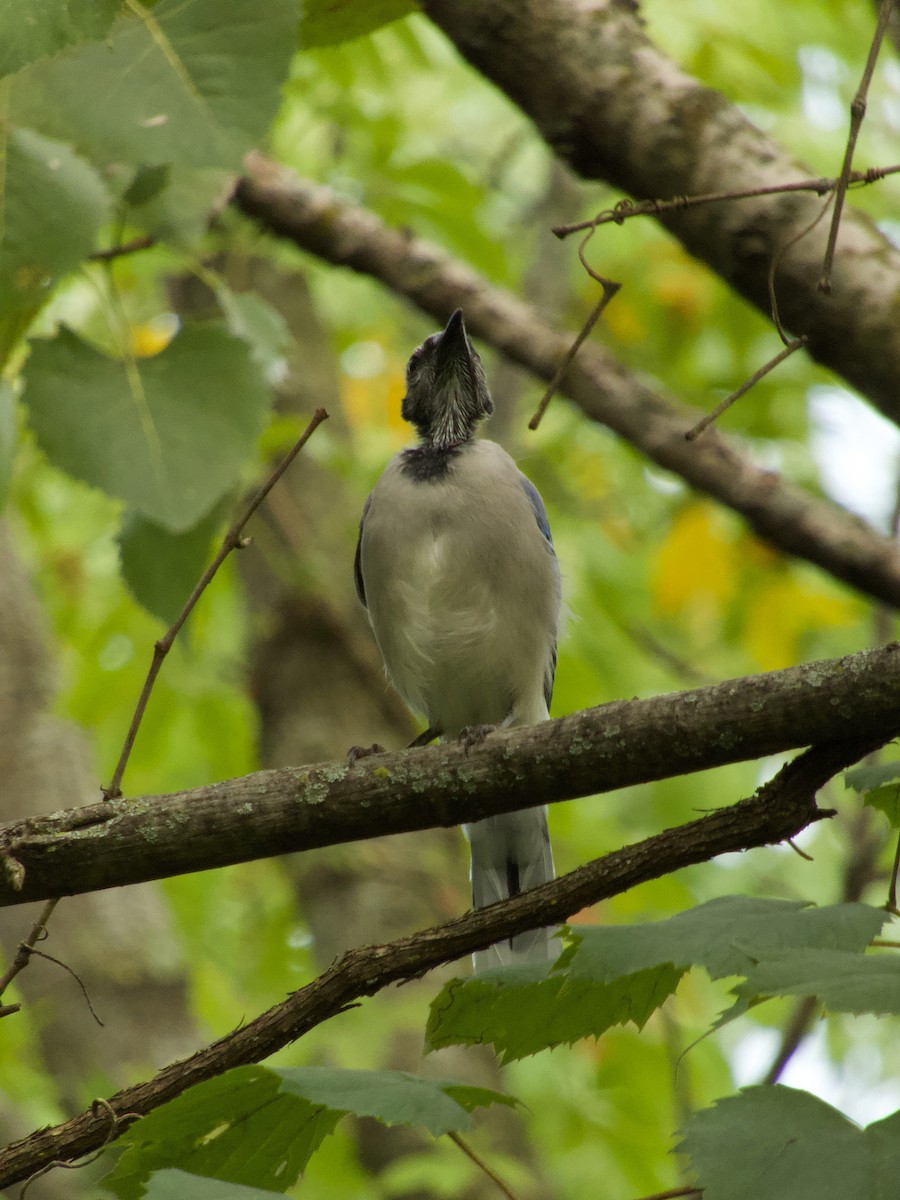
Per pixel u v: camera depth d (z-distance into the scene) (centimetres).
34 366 643
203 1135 469
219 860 609
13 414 652
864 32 1354
